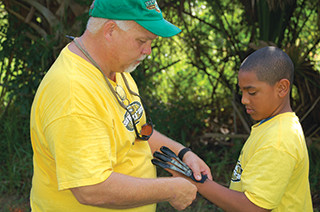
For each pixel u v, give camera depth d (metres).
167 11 4.70
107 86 1.70
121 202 1.54
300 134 1.72
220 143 4.87
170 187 1.65
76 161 1.48
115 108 1.69
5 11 4.61
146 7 1.58
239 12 4.72
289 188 1.75
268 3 3.93
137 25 1.59
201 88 5.24
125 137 1.73
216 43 4.81
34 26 4.49
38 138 1.67
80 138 1.48
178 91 5.12
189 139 4.60
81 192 1.50
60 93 1.52
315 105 4.41
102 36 1.64
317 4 4.33
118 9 1.57
